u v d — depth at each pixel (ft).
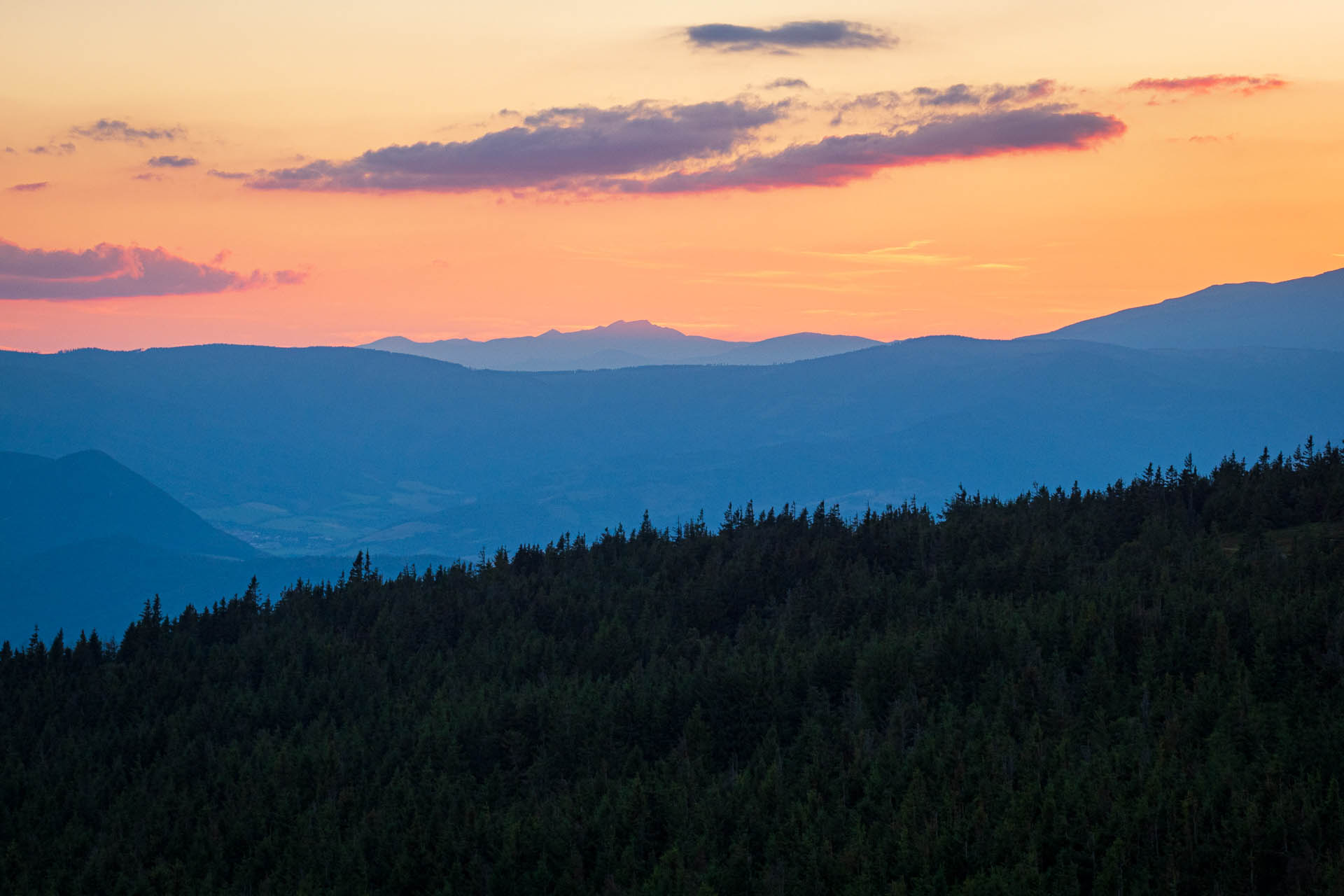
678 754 507.30
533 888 430.61
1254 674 481.87
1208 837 367.45
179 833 515.91
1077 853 374.63
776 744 504.02
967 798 420.36
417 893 448.65
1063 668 518.78
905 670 542.16
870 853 392.88
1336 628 501.97
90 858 502.38
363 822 487.20
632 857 427.33
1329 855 342.23
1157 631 541.75
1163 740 430.20
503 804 511.40
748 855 403.13
